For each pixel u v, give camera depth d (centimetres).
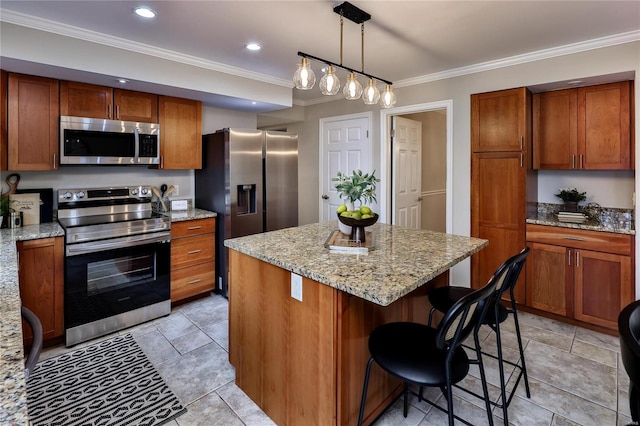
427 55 308
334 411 155
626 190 314
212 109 401
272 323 185
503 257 332
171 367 236
